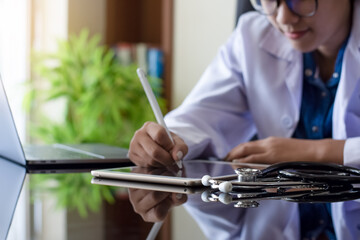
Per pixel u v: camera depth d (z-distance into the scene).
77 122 2.94
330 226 0.44
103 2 3.23
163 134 0.82
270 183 0.59
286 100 1.30
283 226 0.44
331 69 1.29
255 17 1.42
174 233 0.41
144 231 0.41
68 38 3.11
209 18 2.66
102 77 2.74
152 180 0.70
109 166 0.96
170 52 2.96
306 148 0.98
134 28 3.34
